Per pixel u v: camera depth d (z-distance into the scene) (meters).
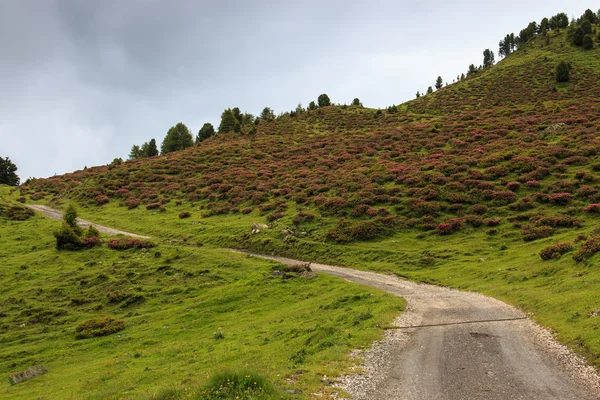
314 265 49.06
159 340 30.30
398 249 49.84
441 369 14.83
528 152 69.94
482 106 135.38
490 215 53.81
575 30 183.00
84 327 34.88
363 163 87.25
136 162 126.44
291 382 13.59
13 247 62.44
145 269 48.88
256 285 39.81
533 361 15.28
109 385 19.92
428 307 26.64
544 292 26.23
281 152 113.38
